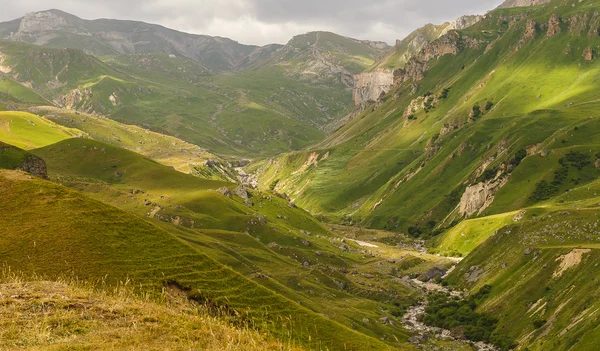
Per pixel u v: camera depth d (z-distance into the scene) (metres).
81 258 69.19
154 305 51.84
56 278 63.28
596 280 144.88
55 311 44.09
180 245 82.38
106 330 41.81
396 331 160.50
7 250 67.50
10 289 48.19
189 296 69.56
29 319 41.59
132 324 44.12
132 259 73.00
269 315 73.69
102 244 73.94
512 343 149.12
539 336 142.50
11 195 81.19
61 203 81.19
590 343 116.75
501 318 165.50
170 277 70.88
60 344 37.12
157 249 78.44
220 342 43.69
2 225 73.38
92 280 64.81
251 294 76.75
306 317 78.62
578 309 139.88
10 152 164.38
